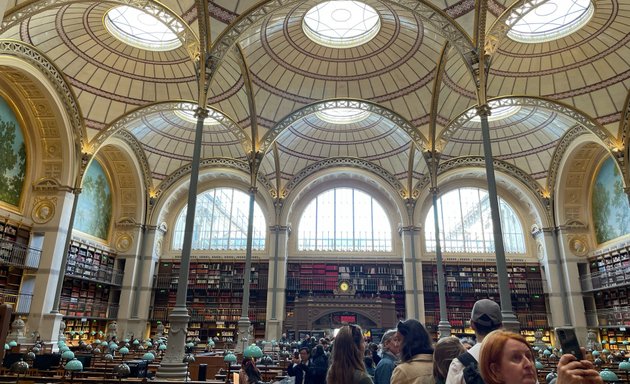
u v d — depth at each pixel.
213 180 28.94
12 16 13.20
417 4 14.04
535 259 26.66
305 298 25.25
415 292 25.36
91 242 23.33
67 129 18.98
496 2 14.60
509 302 11.28
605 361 15.98
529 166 25.84
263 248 27.66
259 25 16.28
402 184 27.30
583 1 16.48
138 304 25.12
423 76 20.33
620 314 21.58
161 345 16.12
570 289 23.94
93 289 23.69
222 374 10.16
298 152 26.66
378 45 19.58
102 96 20.06
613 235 22.70
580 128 22.28
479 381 2.27
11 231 17.75
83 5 15.86
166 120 24.12
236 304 26.53
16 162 18.31
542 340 24.41
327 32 19.77
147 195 26.62
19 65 16.27
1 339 2.71
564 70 19.41
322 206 28.91
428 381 3.11
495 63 19.56
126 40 18.55
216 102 21.34
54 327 17.30
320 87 21.61
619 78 18.78
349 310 24.73
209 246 27.94
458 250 27.47
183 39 14.34
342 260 27.41
